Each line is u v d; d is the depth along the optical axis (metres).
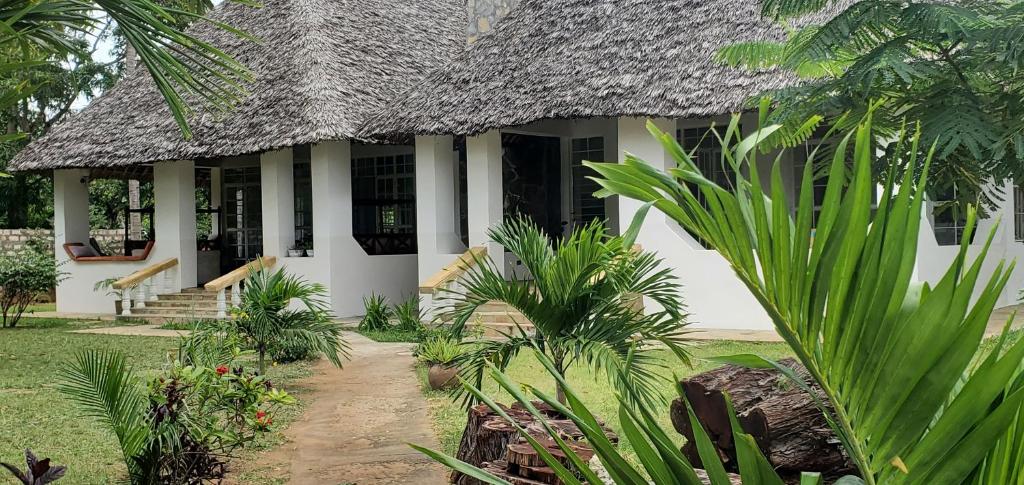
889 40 7.04
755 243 1.86
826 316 1.75
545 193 18.86
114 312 19.97
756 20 14.14
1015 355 1.65
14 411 8.67
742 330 13.73
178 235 19.12
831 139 7.56
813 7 7.62
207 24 20.70
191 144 17.62
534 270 6.75
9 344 14.34
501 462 4.58
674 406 4.80
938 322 1.65
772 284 1.81
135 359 12.23
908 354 1.68
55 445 7.27
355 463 6.60
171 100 5.84
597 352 6.35
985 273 14.40
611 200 18.50
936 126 6.25
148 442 5.27
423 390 9.55
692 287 14.20
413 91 17.00
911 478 1.76
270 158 17.89
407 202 20.56
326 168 17.28
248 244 21.92
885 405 1.72
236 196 22.12
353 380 10.39
